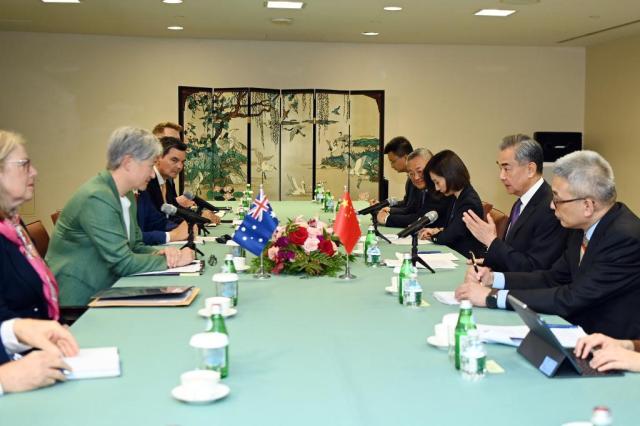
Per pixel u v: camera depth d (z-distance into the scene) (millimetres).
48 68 9320
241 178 9070
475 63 10008
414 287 2662
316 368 1921
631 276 2422
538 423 1541
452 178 4500
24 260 2449
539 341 1972
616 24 8086
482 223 3400
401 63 9906
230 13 7551
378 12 7402
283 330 2322
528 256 3332
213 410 1614
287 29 8617
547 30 8562
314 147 9172
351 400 1680
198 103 8898
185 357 2006
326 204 6707
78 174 9484
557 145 9844
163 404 1648
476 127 10094
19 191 2396
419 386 1776
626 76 9203
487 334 2160
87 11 7535
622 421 1548
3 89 9250
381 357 2023
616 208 2508
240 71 9688
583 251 2699
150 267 3279
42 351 1815
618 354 1889
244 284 3117
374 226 4578
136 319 2428
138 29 8773
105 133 9508
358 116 9203
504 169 3562
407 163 5461
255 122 9055
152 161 3332
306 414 1589
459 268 3475
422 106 9992
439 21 7953
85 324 2359
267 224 3291
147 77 9531
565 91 10148
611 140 9586
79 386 1770
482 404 1654
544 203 3447
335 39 9469
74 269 3230
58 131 9406
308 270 3256
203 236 4812
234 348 2111
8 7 7367
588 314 2545
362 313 2561
